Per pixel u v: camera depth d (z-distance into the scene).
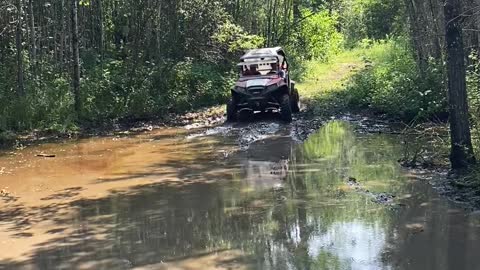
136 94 17.84
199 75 20.81
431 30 16.16
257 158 11.14
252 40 24.02
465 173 8.53
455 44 8.61
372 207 7.54
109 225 7.40
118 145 13.58
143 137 14.64
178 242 6.62
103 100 17.61
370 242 6.25
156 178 9.90
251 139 13.20
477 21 10.59
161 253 6.30
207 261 5.98
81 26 22.53
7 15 18.72
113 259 6.20
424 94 13.77
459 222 6.75
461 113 8.73
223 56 23.56
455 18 8.55
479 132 9.31
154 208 8.07
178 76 20.28
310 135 13.35
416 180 8.82
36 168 11.25
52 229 7.35
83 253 6.43
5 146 13.95
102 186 9.52
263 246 6.33
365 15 44.59
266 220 7.25
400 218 7.02
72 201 8.66
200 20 22.33
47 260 6.28
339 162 10.39
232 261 5.95
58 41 22.22
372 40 41.00
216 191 8.81
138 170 10.64
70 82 18.48
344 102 17.83
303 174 9.62
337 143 12.23
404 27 23.91
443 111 13.50
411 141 11.91
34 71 18.56
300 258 5.89
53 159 12.15
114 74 19.28
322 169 9.91
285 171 9.91
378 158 10.55
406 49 21.33
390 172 9.43
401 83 15.33
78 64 16.83
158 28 20.92
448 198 7.76
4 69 17.80
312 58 30.38
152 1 21.00
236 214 7.57
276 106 15.72
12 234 7.21
